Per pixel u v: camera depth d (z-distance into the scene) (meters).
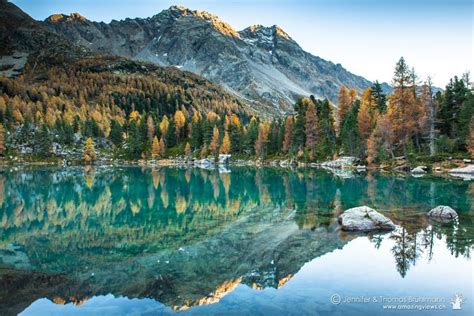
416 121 78.19
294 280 15.57
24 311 13.10
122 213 33.50
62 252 20.48
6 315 12.87
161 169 107.88
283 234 23.84
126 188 55.66
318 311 12.51
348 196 40.19
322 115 113.56
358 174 69.31
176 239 23.14
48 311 13.03
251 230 25.30
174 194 47.62
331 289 14.48
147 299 13.93
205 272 16.81
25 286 15.41
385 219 24.48
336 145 106.19
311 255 19.08
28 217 32.03
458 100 82.25
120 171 98.75
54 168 114.31
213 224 27.69
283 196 42.69
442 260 17.69
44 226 27.97
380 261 17.81
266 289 14.62
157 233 24.98
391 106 85.69
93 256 19.62
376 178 59.84
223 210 34.25
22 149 147.75
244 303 13.28
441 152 75.19
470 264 17.08
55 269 17.53
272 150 135.00
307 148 111.25
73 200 42.78
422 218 27.16
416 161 75.31
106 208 36.53
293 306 12.93
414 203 34.00
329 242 21.50
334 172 76.94
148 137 166.88
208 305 13.19
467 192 40.88
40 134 147.12
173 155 158.38
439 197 37.41
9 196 46.94
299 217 29.50
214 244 21.70
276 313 12.36
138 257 19.30
